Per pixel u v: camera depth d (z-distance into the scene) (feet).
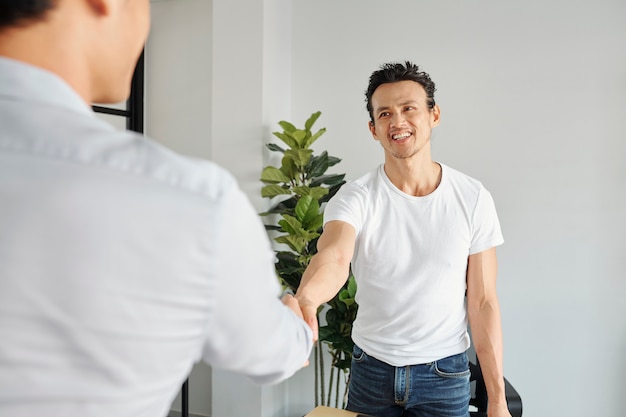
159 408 1.51
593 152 8.96
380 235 5.81
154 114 11.45
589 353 9.14
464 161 9.66
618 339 8.98
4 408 1.27
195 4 11.03
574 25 8.96
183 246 1.35
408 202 5.79
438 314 5.73
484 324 5.77
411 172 5.78
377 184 5.95
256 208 9.86
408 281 5.72
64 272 1.25
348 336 9.14
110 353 1.31
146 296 1.32
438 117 6.03
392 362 5.77
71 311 1.26
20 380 1.26
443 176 5.88
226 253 1.42
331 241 5.41
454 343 5.84
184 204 1.36
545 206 9.25
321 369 9.71
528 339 9.45
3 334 1.22
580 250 9.11
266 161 9.86
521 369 9.51
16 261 1.22
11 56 1.39
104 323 1.29
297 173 9.66
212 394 10.22
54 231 1.25
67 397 1.30
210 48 10.99
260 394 9.88
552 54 9.10
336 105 10.39
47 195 1.25
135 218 1.30
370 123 6.21
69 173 1.29
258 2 9.54
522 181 9.35
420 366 5.74
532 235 9.34
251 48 9.64
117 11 1.52
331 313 9.25
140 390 1.39
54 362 1.27
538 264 9.33
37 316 1.24
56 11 1.41
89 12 1.47
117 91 1.68
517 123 9.34
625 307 8.92
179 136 11.32
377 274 5.82
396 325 5.77
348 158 10.36
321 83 10.48
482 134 9.53
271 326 1.66
